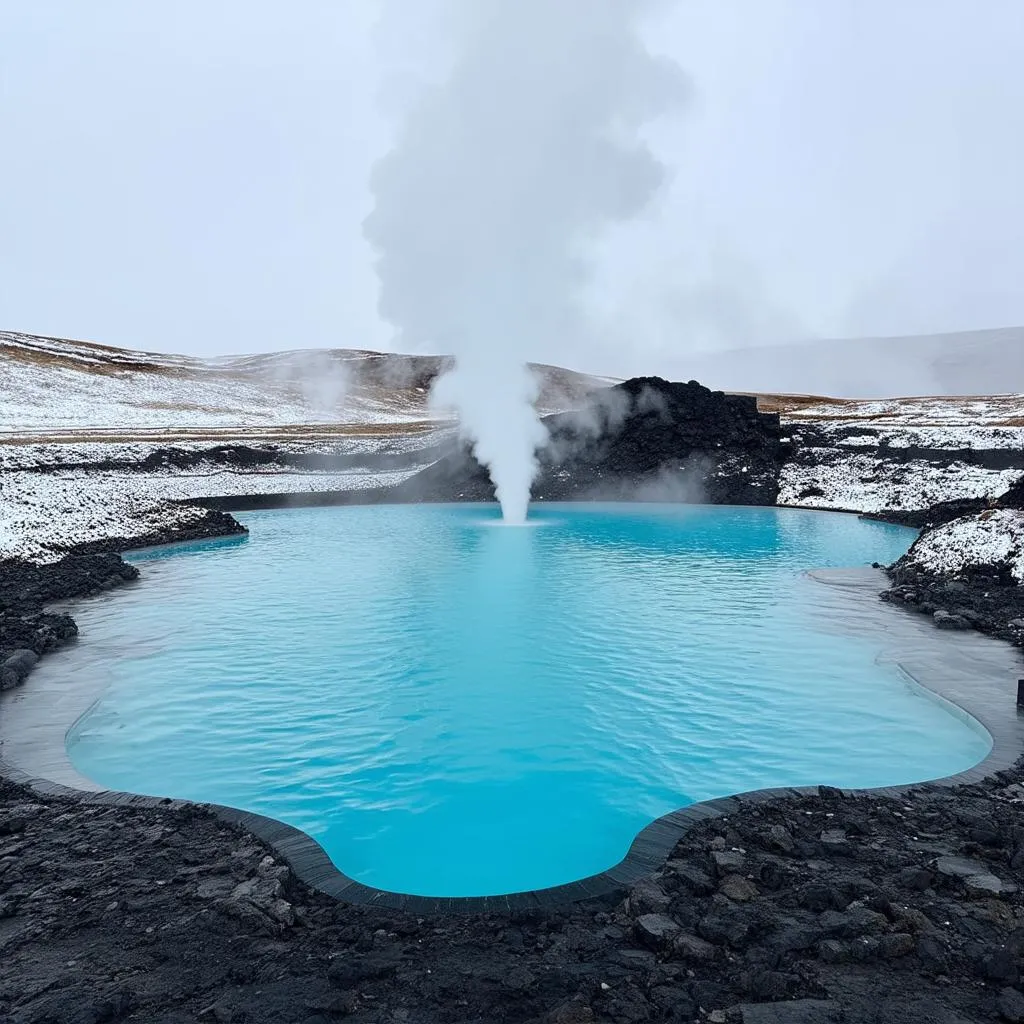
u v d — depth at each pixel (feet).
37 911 25.93
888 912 24.66
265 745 43.70
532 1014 20.95
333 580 86.12
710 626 66.44
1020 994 20.77
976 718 44.42
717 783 38.99
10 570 85.76
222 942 24.12
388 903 26.76
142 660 58.18
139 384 378.32
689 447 179.52
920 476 153.58
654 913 25.17
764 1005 20.59
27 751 40.91
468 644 61.98
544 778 39.65
